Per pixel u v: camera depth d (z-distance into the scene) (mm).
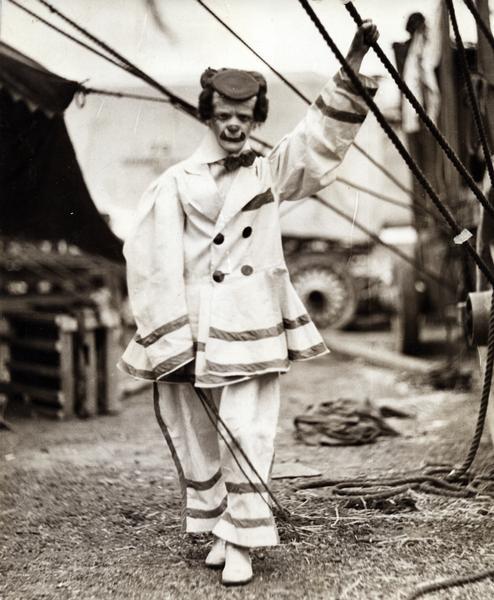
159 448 6117
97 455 5875
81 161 5340
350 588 3244
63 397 7289
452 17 3273
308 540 3797
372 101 3047
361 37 3193
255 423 3271
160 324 3277
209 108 3328
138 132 5207
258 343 3270
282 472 5125
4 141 5344
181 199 3332
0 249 9297
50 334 7504
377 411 6996
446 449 5738
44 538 4008
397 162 9086
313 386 9188
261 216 3354
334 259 12875
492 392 4516
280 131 5895
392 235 10352
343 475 5074
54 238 6590
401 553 3609
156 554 3725
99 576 3482
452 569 3412
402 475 5000
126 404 8109
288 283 3398
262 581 3330
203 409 3449
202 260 3338
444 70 4695
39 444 6285
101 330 7473
